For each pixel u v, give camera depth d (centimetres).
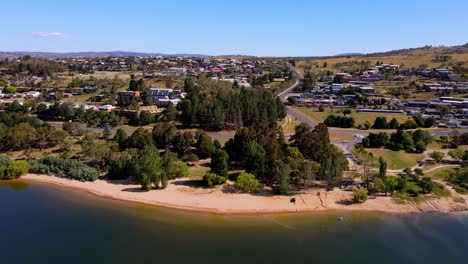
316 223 9538
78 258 7706
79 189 11650
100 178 12525
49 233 8812
